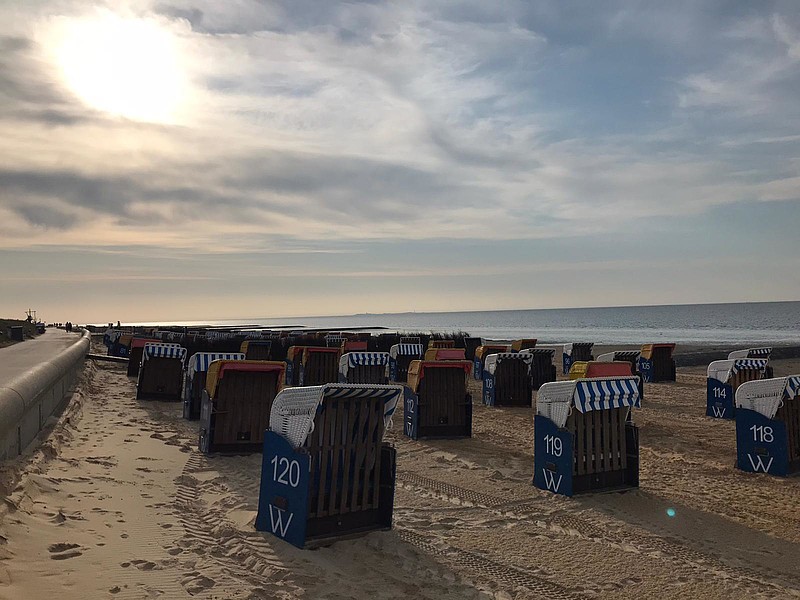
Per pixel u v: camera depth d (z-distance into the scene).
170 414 14.30
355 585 5.00
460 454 10.88
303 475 5.81
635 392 8.69
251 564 5.27
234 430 10.11
